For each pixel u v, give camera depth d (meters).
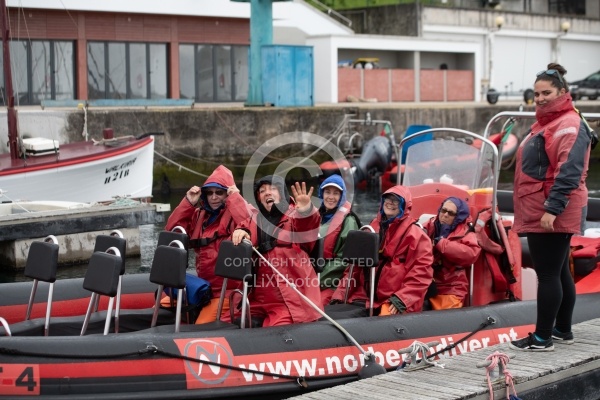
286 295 8.12
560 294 7.63
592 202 11.05
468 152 10.38
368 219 21.12
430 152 10.45
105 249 8.56
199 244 8.67
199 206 8.93
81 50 32.09
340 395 6.97
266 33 31.48
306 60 31.84
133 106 28.53
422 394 6.93
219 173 8.58
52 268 8.14
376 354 8.10
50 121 25.38
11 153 19.33
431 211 9.91
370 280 8.59
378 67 40.94
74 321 8.45
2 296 9.31
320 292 9.01
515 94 41.81
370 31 45.59
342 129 31.05
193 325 8.01
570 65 49.91
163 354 7.38
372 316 8.52
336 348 7.93
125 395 7.19
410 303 8.59
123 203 16.28
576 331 8.48
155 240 17.98
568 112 7.37
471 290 9.23
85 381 7.16
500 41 46.75
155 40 34.00
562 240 7.46
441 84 41.81
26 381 7.07
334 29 41.16
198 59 35.31
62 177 18.98
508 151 28.84
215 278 8.63
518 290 9.55
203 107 29.94
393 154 28.41
